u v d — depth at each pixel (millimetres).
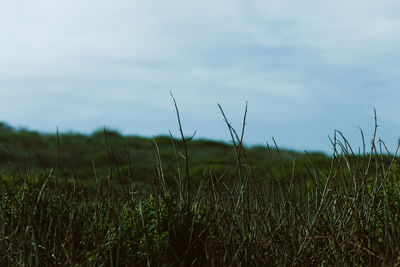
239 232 2119
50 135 13438
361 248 1912
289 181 2248
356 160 2178
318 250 2062
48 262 1959
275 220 2299
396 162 2180
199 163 8266
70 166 2424
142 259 1912
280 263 2051
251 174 2156
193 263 1901
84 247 1959
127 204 2174
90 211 2285
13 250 2107
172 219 1957
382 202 2146
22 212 2121
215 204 2176
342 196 2234
